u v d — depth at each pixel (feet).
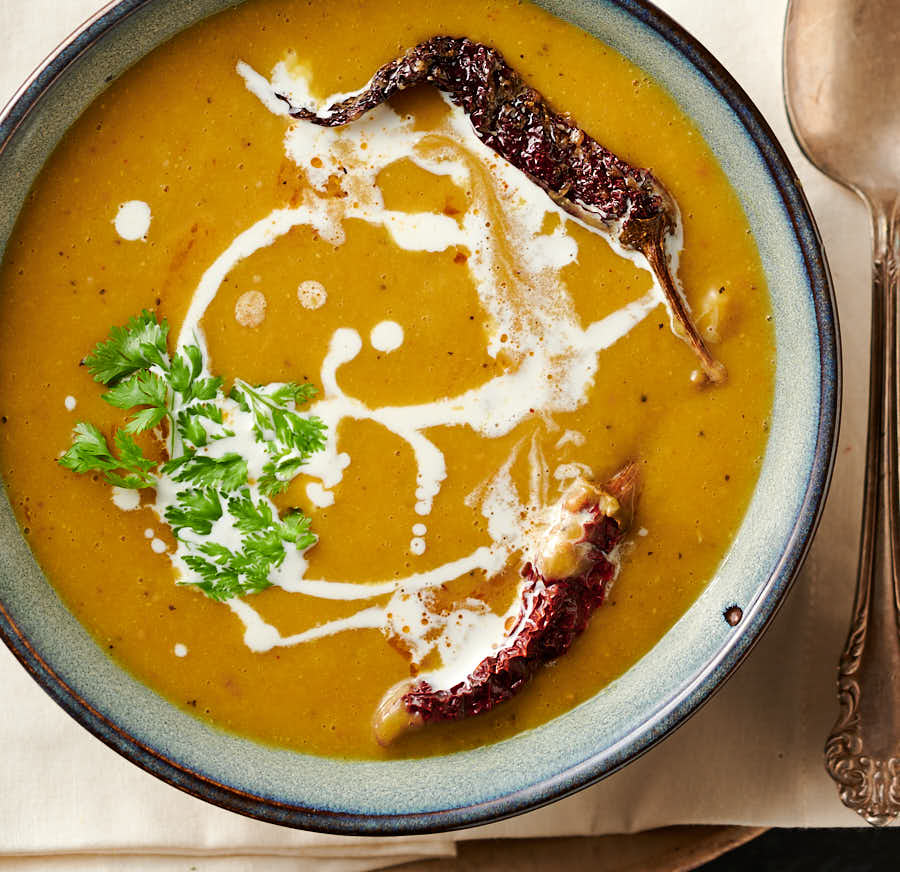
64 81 1.15
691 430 1.19
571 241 1.19
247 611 1.19
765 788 1.28
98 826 1.27
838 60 1.26
